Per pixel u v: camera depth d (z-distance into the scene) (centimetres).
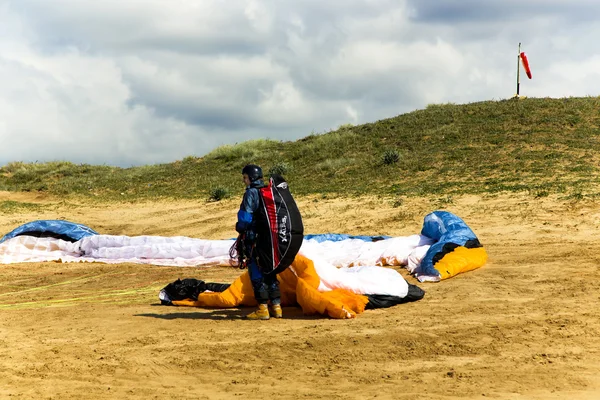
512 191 2311
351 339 855
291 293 1076
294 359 778
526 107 3738
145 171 4256
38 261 1878
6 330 960
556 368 713
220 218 2667
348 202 2552
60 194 3634
